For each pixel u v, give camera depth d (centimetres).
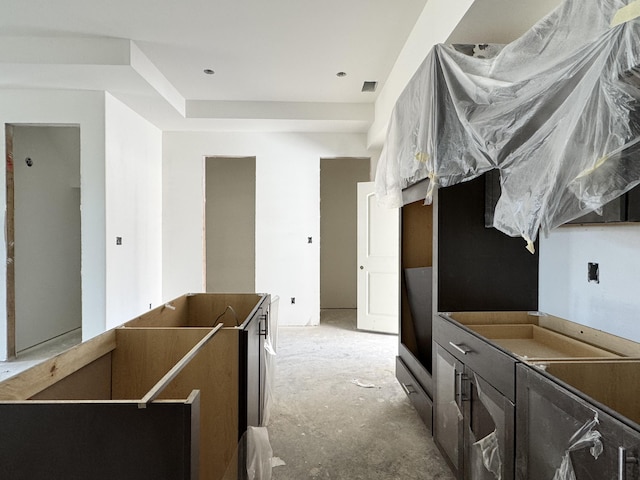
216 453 192
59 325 502
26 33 331
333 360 414
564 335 204
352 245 700
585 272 199
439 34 259
